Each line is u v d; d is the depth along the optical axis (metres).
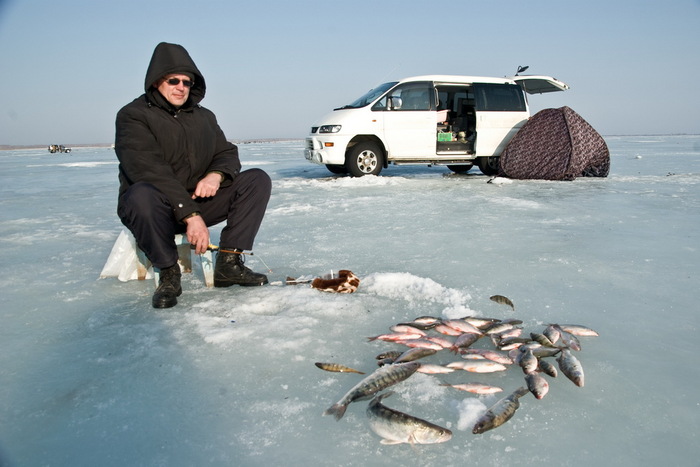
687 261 3.55
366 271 3.42
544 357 2.01
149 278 3.35
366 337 2.27
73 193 9.30
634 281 3.09
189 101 3.00
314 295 2.84
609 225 4.95
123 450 1.49
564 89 10.76
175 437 1.54
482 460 1.42
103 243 4.65
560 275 3.25
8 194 9.34
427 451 1.46
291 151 31.50
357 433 1.56
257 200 3.08
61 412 1.70
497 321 2.37
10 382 1.91
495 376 1.92
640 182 9.02
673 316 2.51
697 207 6.05
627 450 1.47
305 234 4.78
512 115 10.11
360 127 9.47
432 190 8.11
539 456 1.44
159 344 2.21
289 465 1.41
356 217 5.68
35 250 4.36
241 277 3.10
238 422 1.62
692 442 1.51
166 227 2.74
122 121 2.79
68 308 2.75
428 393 1.77
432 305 2.70
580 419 1.62
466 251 3.95
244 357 2.07
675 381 1.86
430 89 9.77
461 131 10.41
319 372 1.94
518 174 9.64
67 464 1.43
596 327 2.38
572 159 9.14
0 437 1.56
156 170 2.75
